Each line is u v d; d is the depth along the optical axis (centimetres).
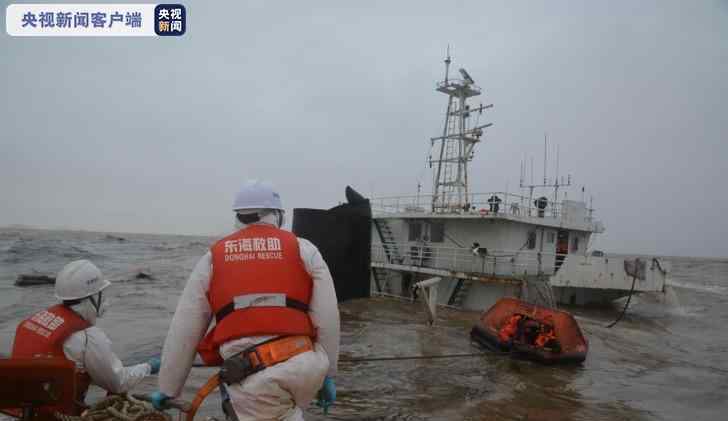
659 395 809
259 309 245
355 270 738
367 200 764
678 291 3167
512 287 1602
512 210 1761
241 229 272
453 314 1562
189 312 256
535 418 651
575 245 2122
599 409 711
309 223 720
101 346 343
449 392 736
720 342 1452
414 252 1955
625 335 1446
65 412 264
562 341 964
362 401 668
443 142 2202
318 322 259
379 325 1300
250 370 236
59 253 4819
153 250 7144
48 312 347
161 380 257
